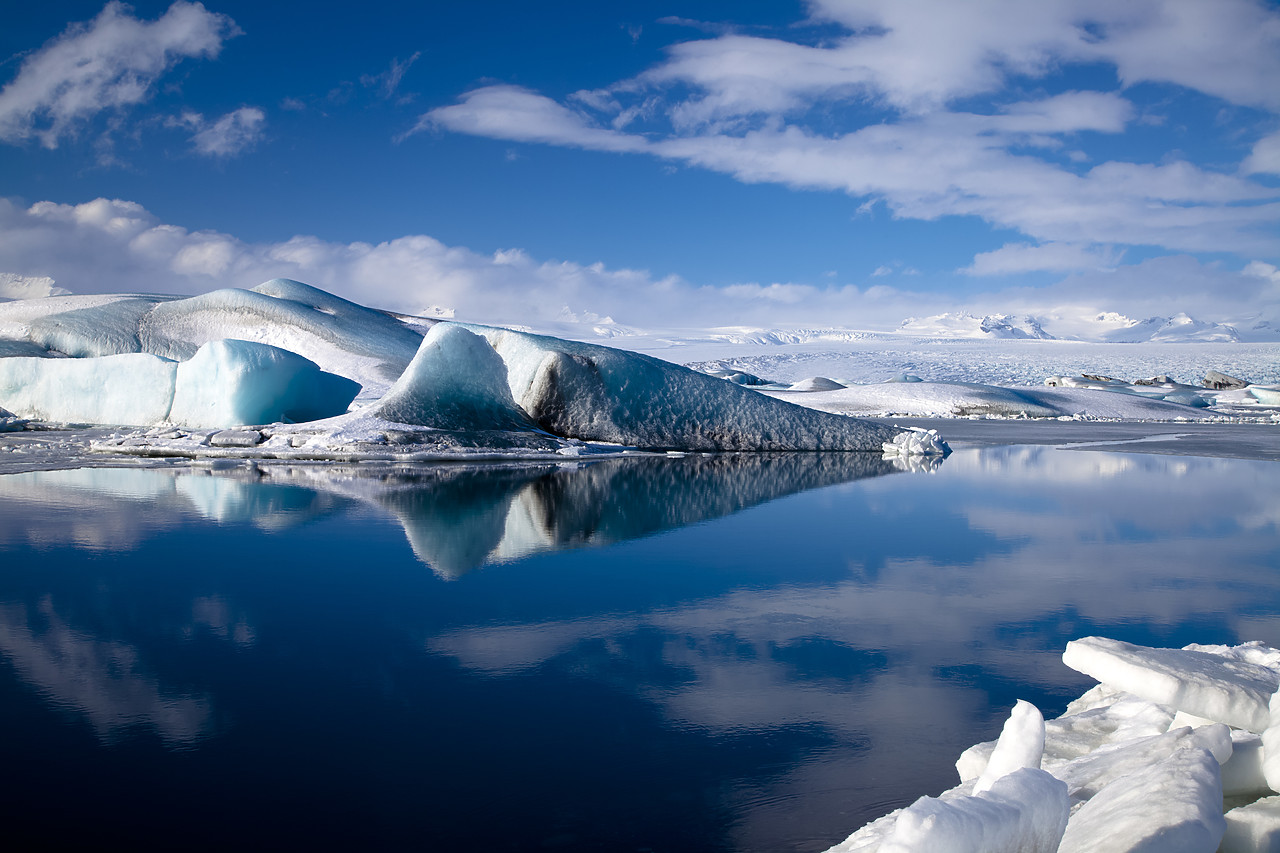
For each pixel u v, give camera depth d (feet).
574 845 6.40
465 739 8.35
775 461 44.93
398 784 7.38
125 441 45.73
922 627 12.34
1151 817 4.60
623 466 40.83
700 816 6.88
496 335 58.23
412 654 11.00
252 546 18.58
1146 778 5.19
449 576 15.66
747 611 13.20
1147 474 36.91
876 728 8.64
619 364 54.24
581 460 44.21
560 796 7.18
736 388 56.34
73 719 8.77
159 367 60.54
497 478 34.04
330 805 6.99
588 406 52.85
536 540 19.67
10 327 130.00
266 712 8.98
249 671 10.31
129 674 10.18
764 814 6.91
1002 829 3.98
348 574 15.78
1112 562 17.25
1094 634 12.00
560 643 11.51
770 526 21.93
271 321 132.05
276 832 6.54
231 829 6.58
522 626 12.30
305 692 9.59
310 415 58.44
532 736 8.42
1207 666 6.79
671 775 7.59
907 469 39.88
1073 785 5.95
